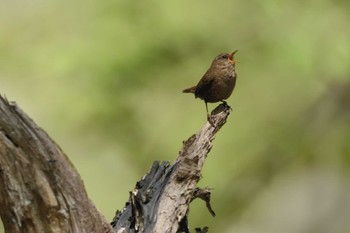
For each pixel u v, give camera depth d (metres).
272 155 14.80
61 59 13.74
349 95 14.68
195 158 5.96
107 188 14.86
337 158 15.24
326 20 13.95
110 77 13.80
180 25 13.82
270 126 14.46
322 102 14.70
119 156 14.67
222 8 13.95
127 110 14.12
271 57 13.94
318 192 16.12
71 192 5.24
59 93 14.14
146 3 13.86
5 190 5.19
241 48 14.07
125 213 6.08
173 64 13.99
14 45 14.30
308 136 14.91
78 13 14.12
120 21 13.83
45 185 5.18
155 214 5.90
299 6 14.01
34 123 5.13
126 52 13.76
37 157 5.14
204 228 6.36
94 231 5.36
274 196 15.67
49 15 14.32
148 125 14.23
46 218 5.22
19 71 14.26
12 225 5.27
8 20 14.44
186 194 5.96
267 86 14.24
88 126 14.38
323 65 14.02
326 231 16.77
